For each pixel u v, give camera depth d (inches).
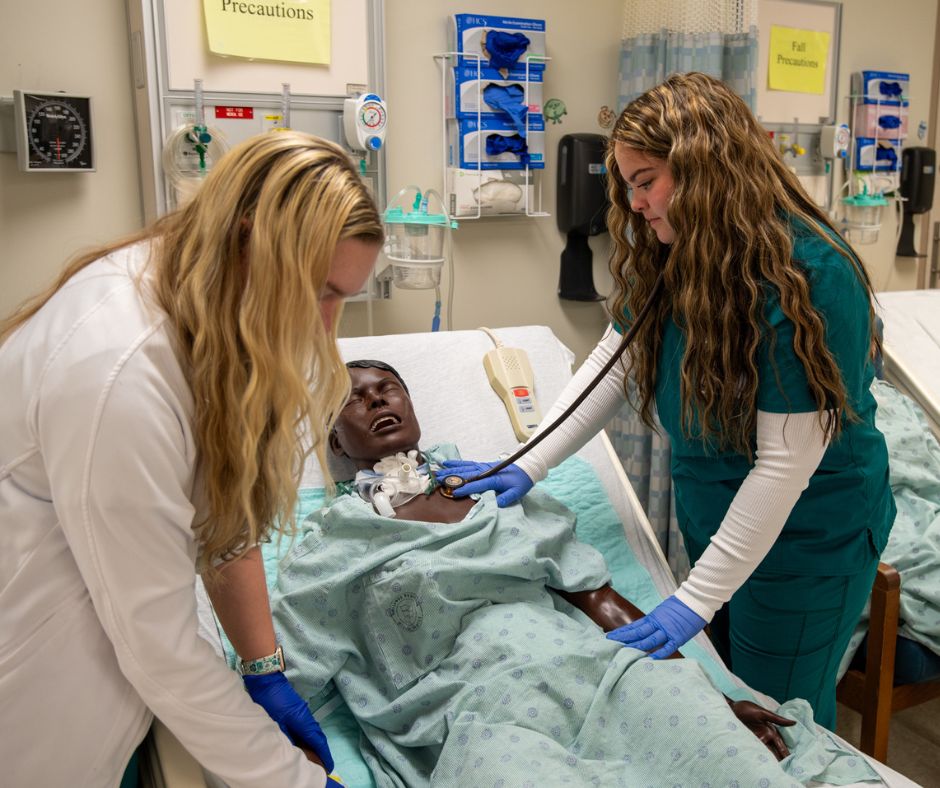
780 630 57.4
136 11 70.9
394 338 75.6
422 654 50.8
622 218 54.5
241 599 41.6
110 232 76.1
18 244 72.1
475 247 93.0
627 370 59.5
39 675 32.5
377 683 52.6
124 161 75.8
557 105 90.3
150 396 30.2
